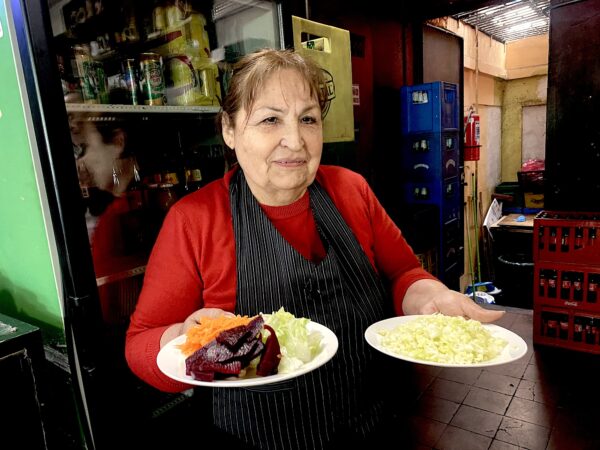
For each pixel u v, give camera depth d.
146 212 1.92
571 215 2.92
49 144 1.24
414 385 2.53
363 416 1.31
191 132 2.11
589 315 2.84
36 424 1.22
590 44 2.72
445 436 2.07
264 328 0.99
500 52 6.84
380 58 4.00
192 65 1.86
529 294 4.98
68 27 1.60
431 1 4.18
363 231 1.41
